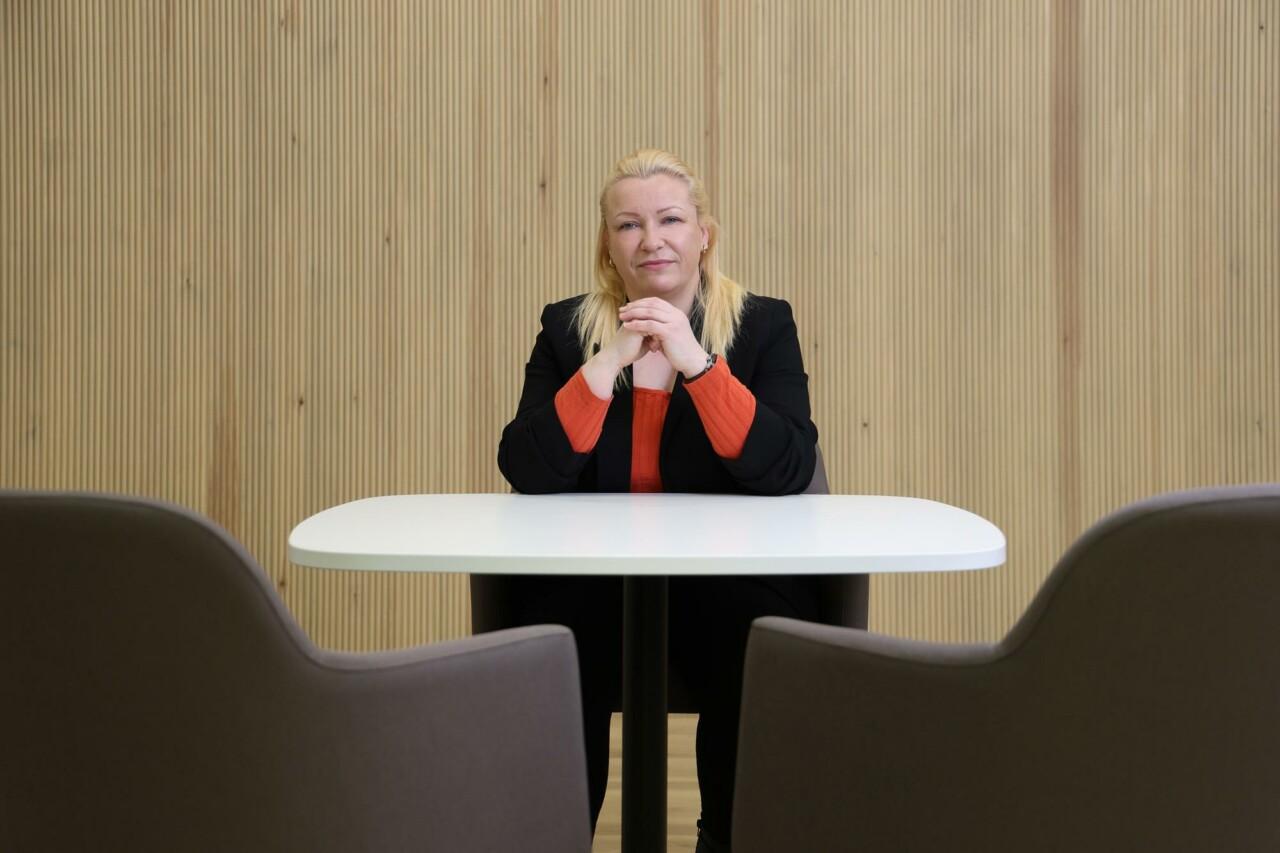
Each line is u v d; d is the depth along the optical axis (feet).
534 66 11.28
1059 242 11.25
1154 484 11.23
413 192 11.29
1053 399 11.25
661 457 6.71
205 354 11.26
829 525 4.67
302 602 11.27
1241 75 11.16
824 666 3.56
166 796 3.17
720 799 6.15
